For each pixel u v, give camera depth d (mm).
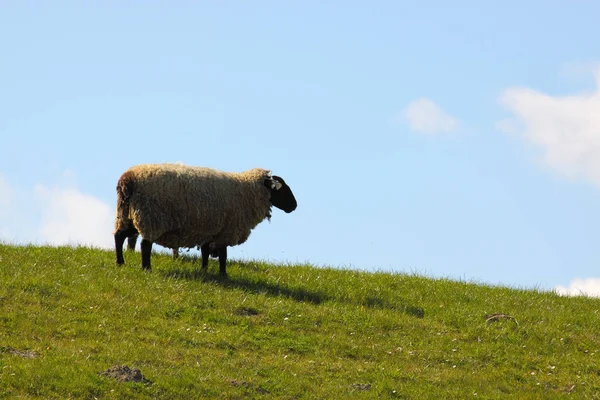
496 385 16406
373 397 14859
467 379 16500
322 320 18969
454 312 20688
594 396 16109
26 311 16625
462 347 18484
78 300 17719
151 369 14531
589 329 20609
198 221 20438
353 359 17109
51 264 20203
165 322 17344
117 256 20766
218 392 14062
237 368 15398
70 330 16062
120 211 20234
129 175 19969
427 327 19625
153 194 19875
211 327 17562
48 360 14070
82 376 13523
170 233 20406
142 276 19953
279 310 18969
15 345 14797
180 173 20328
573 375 17438
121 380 13672
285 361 16281
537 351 18750
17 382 13055
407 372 16578
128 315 17359
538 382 16828
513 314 21078
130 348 15508
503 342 19016
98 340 15820
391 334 18812
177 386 13961
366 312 19844
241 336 17234
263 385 14727
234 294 19703
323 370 16109
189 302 18656
